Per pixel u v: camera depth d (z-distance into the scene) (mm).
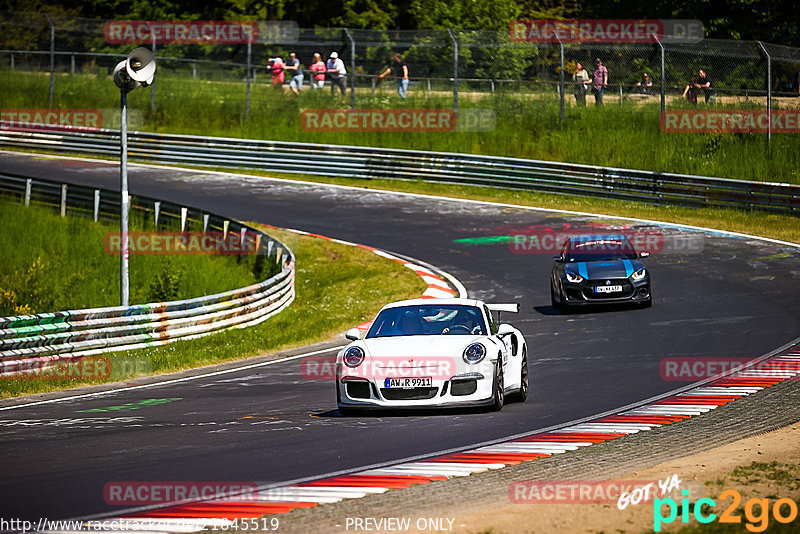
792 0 174000
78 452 34062
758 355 53688
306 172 141625
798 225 103188
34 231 106312
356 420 39219
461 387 38938
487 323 42031
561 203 121000
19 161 150000
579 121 146000
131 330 68312
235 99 166000
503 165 128875
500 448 33062
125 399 49031
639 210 114938
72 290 86625
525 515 24062
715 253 92188
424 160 134500
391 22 196750
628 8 182750
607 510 24406
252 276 97562
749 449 31766
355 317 78938
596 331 64562
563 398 44031
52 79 163625
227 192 130625
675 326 64438
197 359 63344
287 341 70438
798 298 72438
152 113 161250
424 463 30859
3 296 82188
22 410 46312
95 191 117250
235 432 37500
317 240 106188
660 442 33688
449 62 179500
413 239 105312
